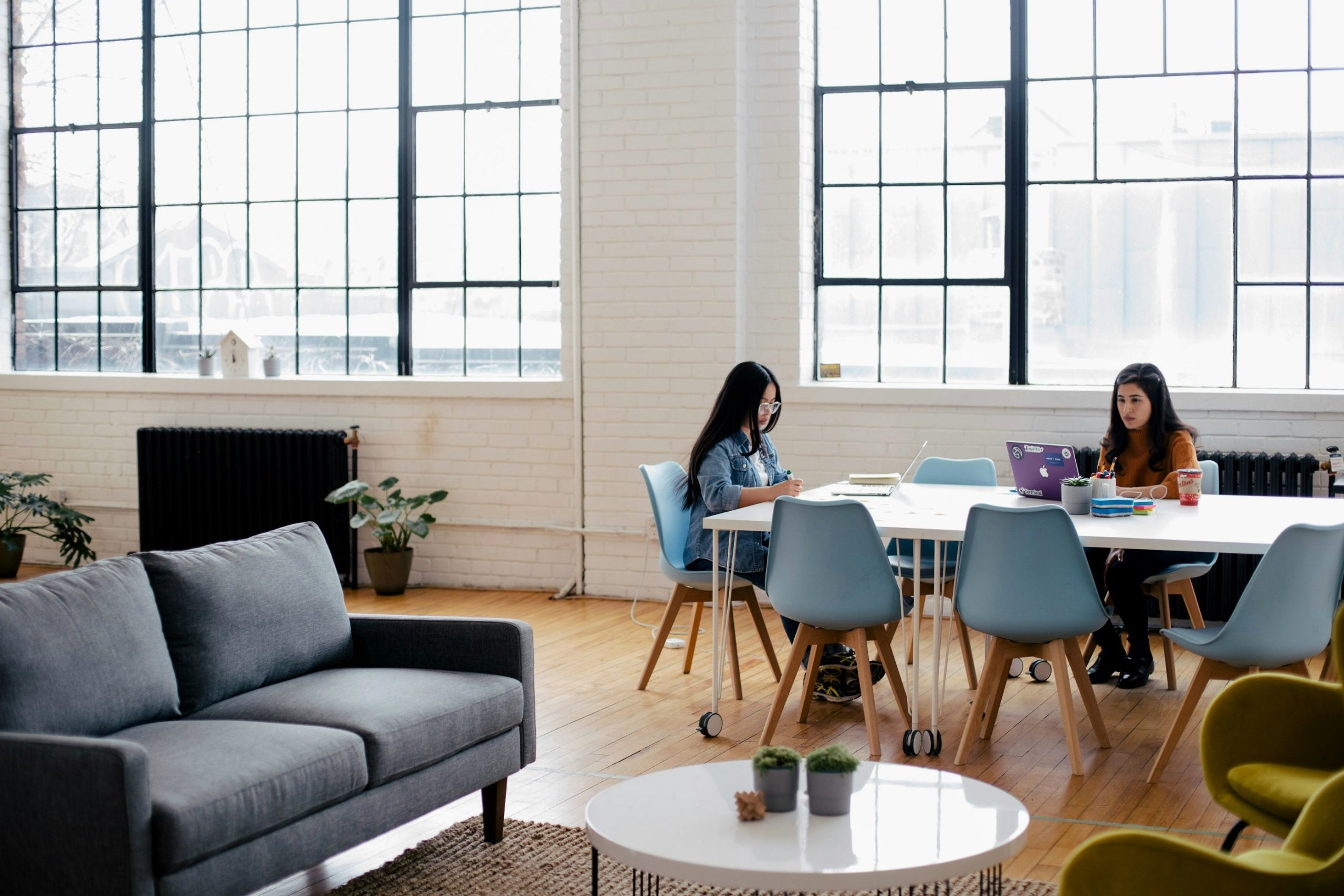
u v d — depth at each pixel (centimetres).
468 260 718
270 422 734
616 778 378
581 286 664
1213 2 609
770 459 491
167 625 305
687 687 491
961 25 638
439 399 703
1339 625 257
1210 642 346
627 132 651
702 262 644
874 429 634
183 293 768
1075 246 630
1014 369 637
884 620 385
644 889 290
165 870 233
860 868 203
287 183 746
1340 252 599
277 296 750
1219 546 350
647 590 670
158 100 769
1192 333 617
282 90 745
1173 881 203
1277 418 588
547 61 701
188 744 267
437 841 325
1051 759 391
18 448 779
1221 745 269
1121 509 402
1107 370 628
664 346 652
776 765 230
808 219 651
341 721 288
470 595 691
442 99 719
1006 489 486
